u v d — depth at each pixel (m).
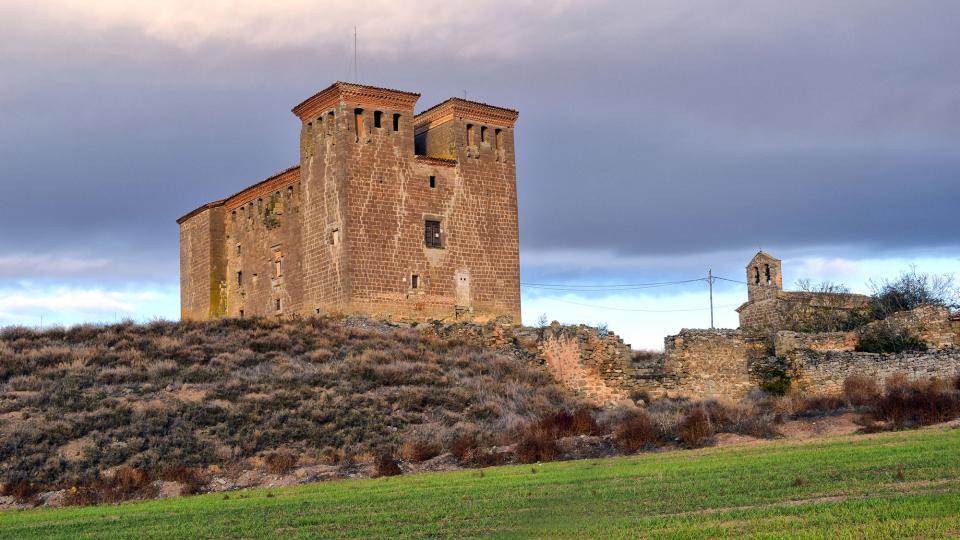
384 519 28.83
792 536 22.09
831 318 68.88
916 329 57.53
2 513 37.09
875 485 28.34
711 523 24.55
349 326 63.81
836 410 47.06
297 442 46.09
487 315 69.81
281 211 73.19
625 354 59.25
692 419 45.06
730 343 59.28
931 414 42.88
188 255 83.56
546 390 57.22
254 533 27.97
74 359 55.56
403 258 67.19
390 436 47.03
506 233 71.56
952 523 22.42
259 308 75.38
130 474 41.72
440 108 71.38
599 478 34.41
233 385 52.03
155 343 59.16
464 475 38.66
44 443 44.34
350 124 66.81
